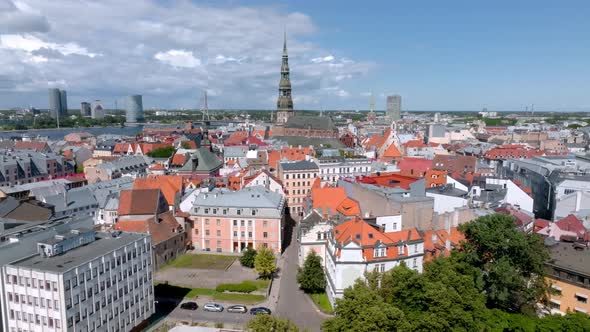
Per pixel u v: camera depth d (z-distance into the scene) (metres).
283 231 154.38
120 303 89.44
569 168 177.62
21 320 79.31
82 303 79.19
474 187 150.25
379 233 100.94
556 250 98.50
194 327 96.38
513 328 78.56
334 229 108.38
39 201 154.75
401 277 83.12
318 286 109.38
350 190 148.38
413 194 135.50
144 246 96.75
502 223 89.44
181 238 143.38
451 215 117.75
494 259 89.31
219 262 135.75
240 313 103.19
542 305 93.12
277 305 106.12
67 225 95.69
